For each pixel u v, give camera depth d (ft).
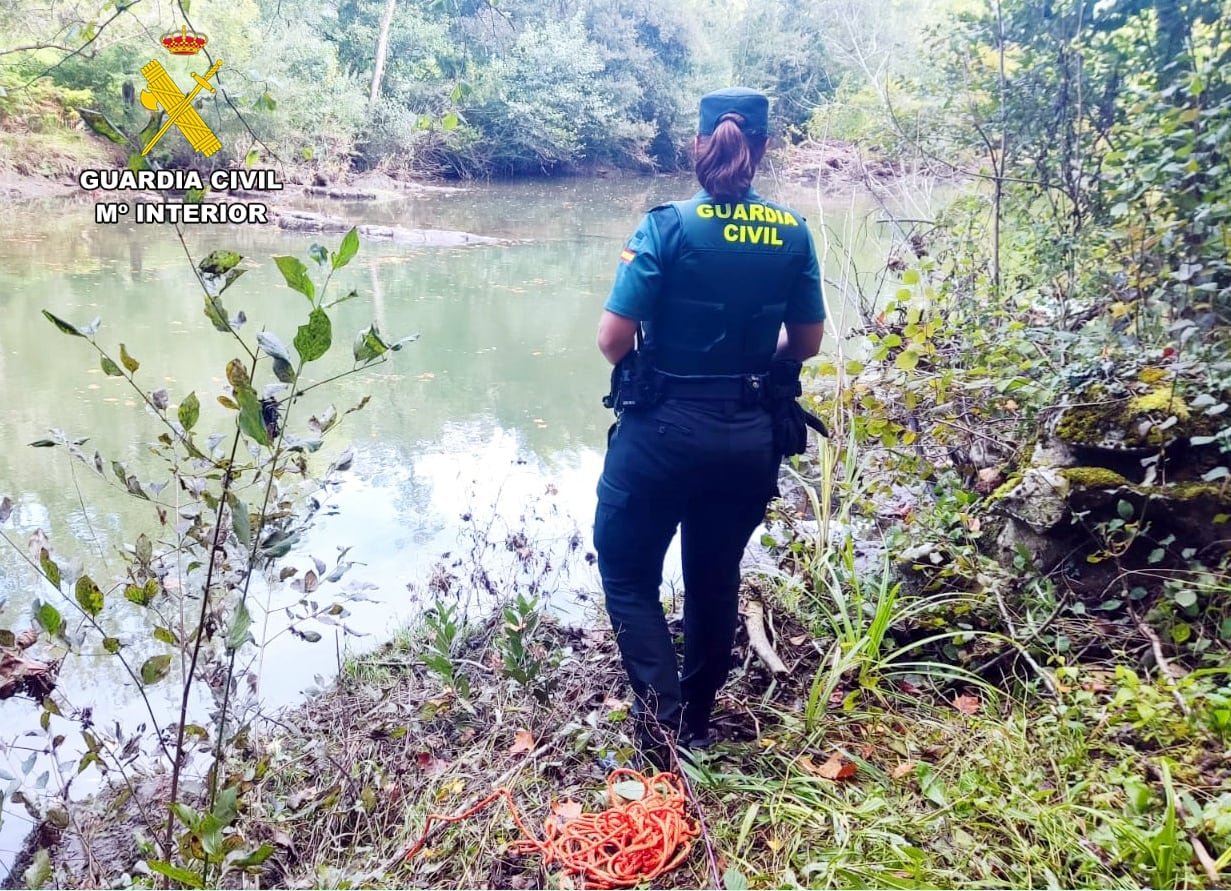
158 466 14.39
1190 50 11.31
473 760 7.66
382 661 9.65
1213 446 8.62
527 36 71.97
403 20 67.77
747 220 6.60
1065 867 5.91
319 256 5.30
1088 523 8.55
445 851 6.56
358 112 62.39
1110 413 8.93
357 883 6.31
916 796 6.75
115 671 9.56
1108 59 12.67
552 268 35.53
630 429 6.86
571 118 74.79
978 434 10.40
